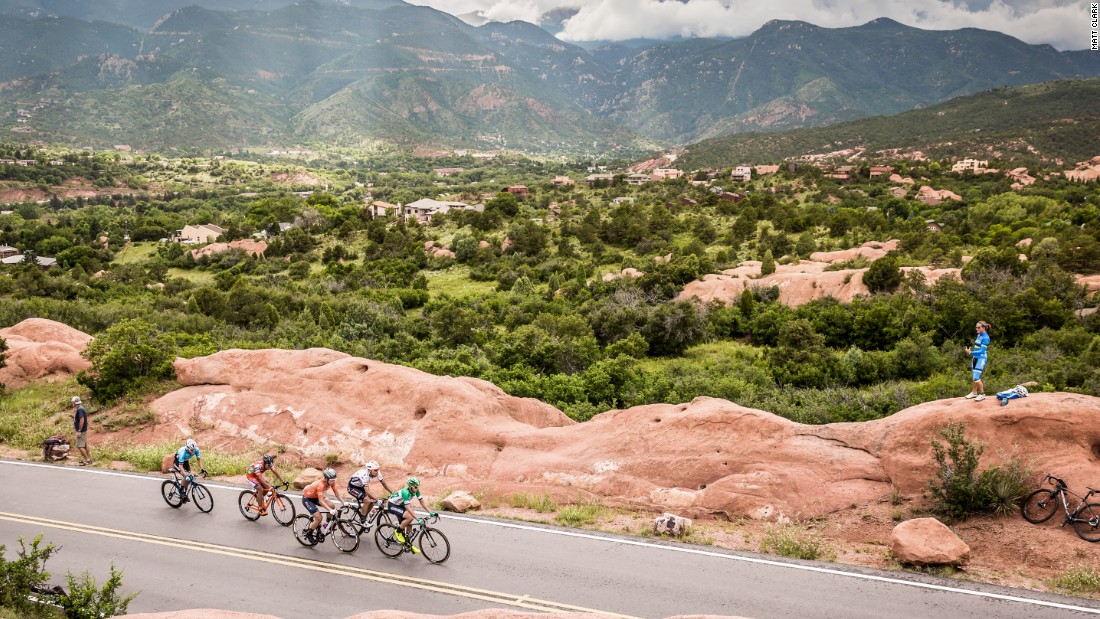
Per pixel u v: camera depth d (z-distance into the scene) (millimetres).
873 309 46500
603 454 17016
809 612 10594
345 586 12273
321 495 13852
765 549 13117
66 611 10281
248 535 14758
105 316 51656
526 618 8609
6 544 14305
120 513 16094
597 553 13266
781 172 172625
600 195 147125
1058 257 56438
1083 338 37750
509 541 13992
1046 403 13547
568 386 31734
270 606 11578
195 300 61062
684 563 12641
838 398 29641
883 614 10406
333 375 21812
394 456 18688
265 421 21125
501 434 18578
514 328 57438
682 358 46469
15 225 146750
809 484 14664
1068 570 11203
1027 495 12695
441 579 12398
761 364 39625
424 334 54344
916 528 12273
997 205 113125
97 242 124125
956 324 44656
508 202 119188
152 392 25078
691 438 16469
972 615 10234
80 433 20141
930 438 14227
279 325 53438
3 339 29031
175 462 16266
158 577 12789
